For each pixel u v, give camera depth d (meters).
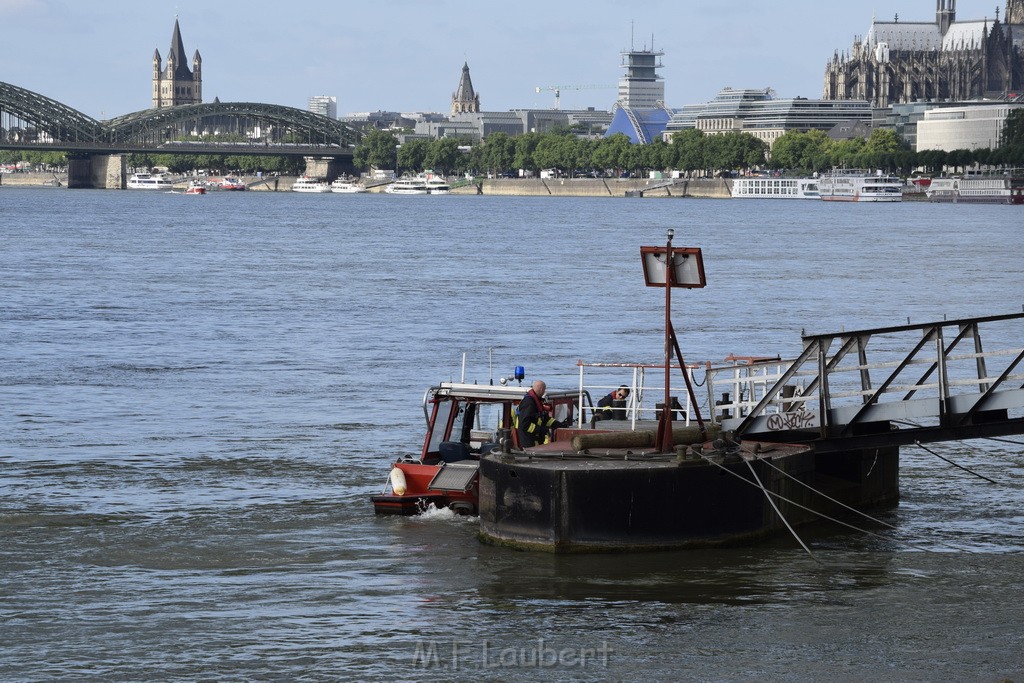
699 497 34.62
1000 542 36.31
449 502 38.69
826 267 156.12
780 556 34.44
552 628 29.00
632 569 33.03
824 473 40.75
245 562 33.72
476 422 41.22
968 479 44.47
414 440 50.34
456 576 32.53
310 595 31.12
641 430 38.97
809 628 29.02
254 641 28.12
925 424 52.66
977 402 39.25
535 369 70.38
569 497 34.03
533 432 38.22
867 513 39.66
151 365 72.19
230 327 91.75
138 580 32.19
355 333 88.31
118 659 27.09
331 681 26.03
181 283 129.25
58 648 27.64
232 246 198.88
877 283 133.38
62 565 33.34
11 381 65.56
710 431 37.94
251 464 45.53
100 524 37.28
